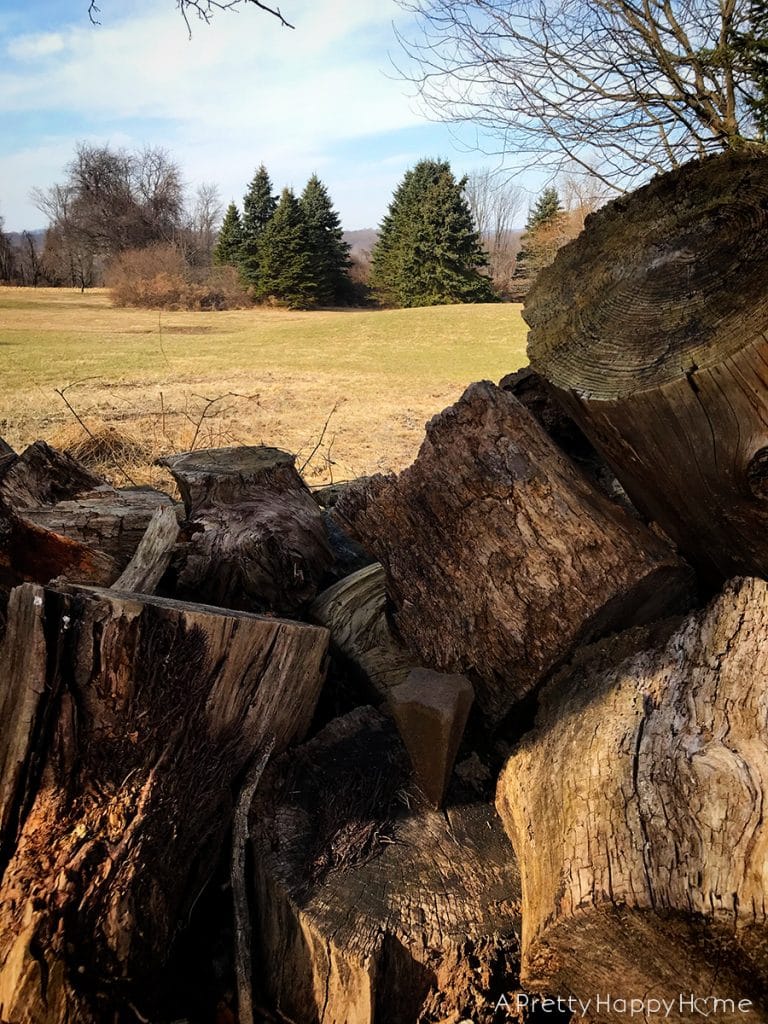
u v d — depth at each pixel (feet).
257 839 7.06
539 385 10.26
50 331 91.86
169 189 204.95
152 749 6.70
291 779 7.76
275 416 38.50
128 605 6.55
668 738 5.89
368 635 9.95
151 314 127.85
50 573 9.62
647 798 5.41
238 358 71.41
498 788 7.54
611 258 7.54
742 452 6.19
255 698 7.54
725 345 5.97
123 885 5.97
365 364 68.39
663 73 19.43
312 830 7.18
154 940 6.18
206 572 10.60
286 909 6.42
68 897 5.77
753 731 5.63
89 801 6.39
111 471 23.45
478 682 8.15
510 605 7.89
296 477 13.03
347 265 177.78
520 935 6.10
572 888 5.14
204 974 6.86
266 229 160.66
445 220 148.36
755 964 4.48
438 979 5.99
